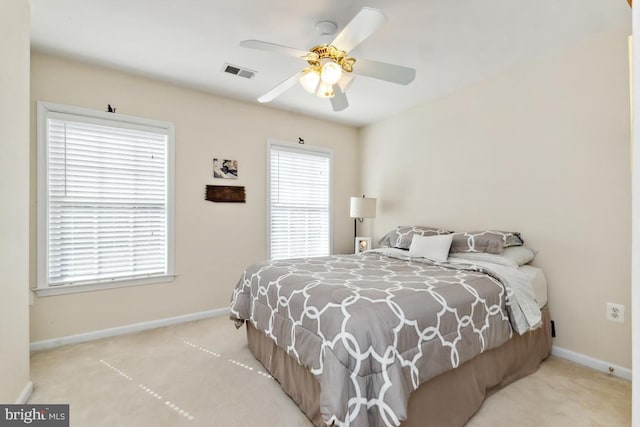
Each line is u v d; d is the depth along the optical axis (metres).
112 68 2.75
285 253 3.89
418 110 3.59
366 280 1.89
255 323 2.14
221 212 3.39
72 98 2.62
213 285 3.34
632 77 0.48
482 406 1.77
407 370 1.34
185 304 3.17
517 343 2.03
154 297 3.00
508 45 2.33
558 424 1.62
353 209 3.89
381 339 1.30
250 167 3.58
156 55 2.54
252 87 3.16
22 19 1.76
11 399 1.63
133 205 2.91
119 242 2.84
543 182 2.49
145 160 2.96
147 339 2.71
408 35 2.20
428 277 1.98
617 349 2.12
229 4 1.92
